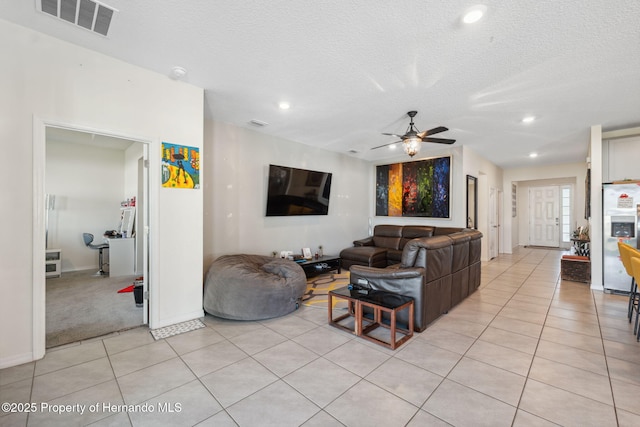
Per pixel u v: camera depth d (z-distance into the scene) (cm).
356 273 309
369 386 189
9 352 208
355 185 670
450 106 350
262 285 302
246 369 210
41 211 219
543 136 479
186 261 298
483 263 643
